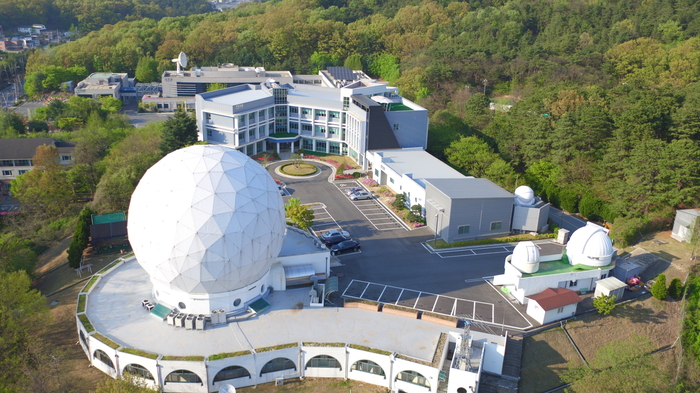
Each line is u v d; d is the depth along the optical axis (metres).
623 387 54.09
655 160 87.81
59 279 75.81
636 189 88.00
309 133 129.12
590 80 153.62
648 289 70.88
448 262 77.56
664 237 84.44
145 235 56.84
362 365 56.56
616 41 172.00
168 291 61.22
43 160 113.00
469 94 154.88
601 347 59.94
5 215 105.56
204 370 53.31
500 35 190.00
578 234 71.62
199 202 56.00
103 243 83.06
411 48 199.88
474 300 67.62
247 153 124.19
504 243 84.31
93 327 58.56
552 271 69.00
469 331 56.25
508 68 167.88
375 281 71.62
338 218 92.44
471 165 110.56
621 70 159.25
